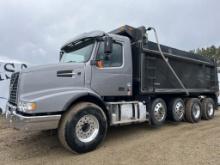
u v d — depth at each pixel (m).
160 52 7.34
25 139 6.45
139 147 5.43
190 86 8.98
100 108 5.50
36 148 5.65
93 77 5.72
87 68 5.64
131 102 6.55
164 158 4.62
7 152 5.40
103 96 6.00
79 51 6.16
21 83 5.05
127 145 5.64
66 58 6.50
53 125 4.95
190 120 8.69
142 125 8.06
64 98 5.02
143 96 7.00
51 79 5.18
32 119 4.70
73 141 4.95
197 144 5.51
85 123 5.22
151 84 7.10
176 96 8.53
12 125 5.18
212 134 6.57
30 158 4.98
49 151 5.41
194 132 6.90
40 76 5.09
